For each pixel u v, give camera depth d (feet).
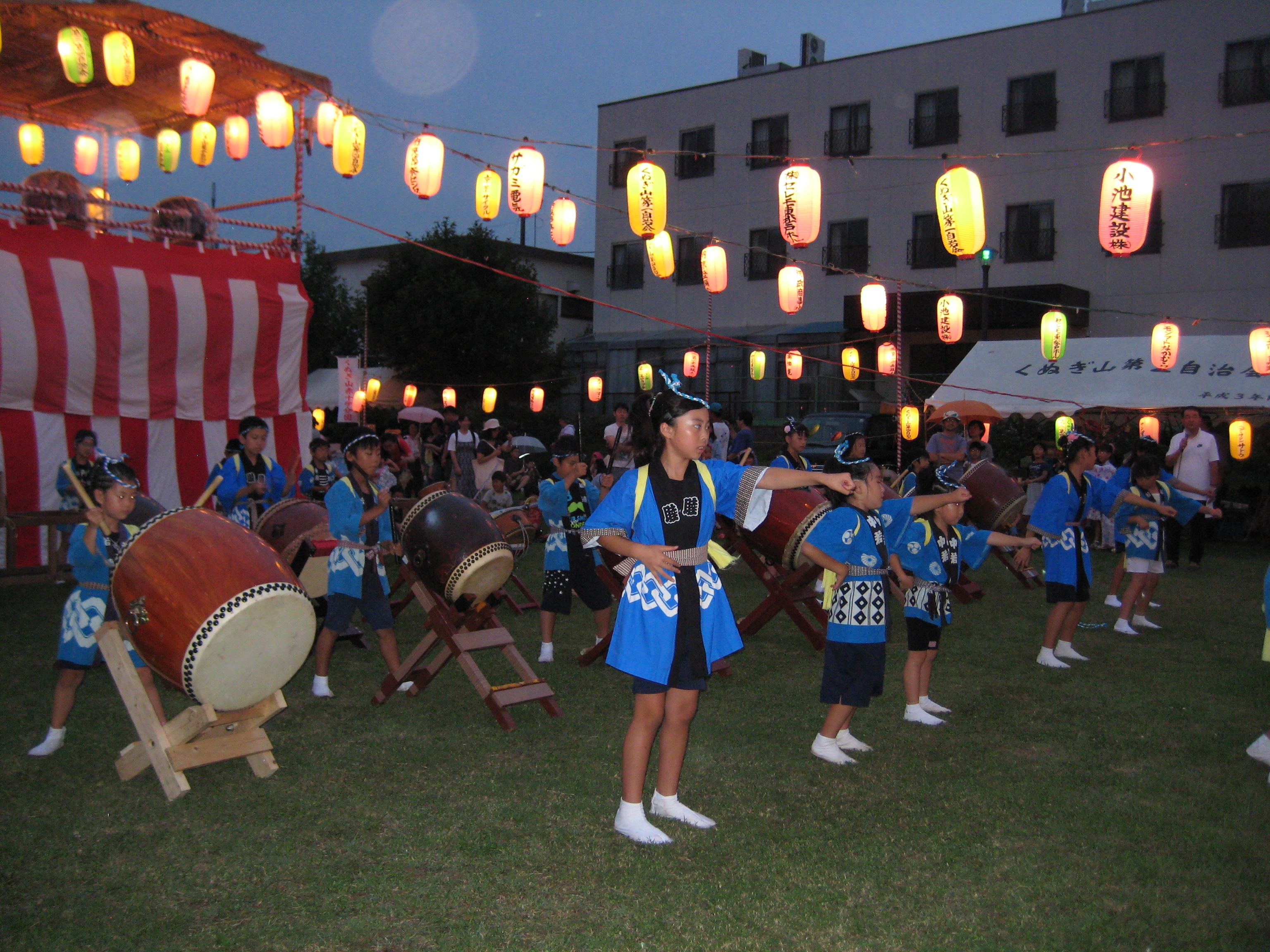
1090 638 24.97
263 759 14.73
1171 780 14.53
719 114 86.33
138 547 13.89
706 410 12.21
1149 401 46.68
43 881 11.24
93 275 32.17
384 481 26.35
